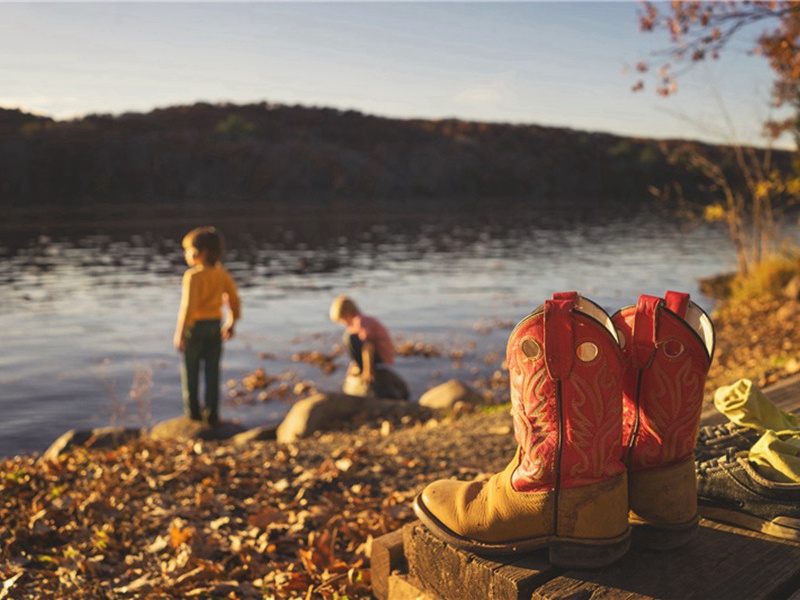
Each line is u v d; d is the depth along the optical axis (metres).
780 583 1.80
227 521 3.54
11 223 46.31
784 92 13.91
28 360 12.10
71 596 2.84
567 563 1.84
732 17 10.54
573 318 1.76
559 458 1.79
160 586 2.88
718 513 2.15
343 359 12.54
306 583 2.88
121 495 3.86
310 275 24.59
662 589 1.78
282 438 6.72
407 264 28.19
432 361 12.25
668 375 1.85
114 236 38.56
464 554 1.97
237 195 78.19
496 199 92.12
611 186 99.12
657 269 26.66
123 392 10.08
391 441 5.28
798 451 2.08
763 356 8.77
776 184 14.73
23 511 3.63
